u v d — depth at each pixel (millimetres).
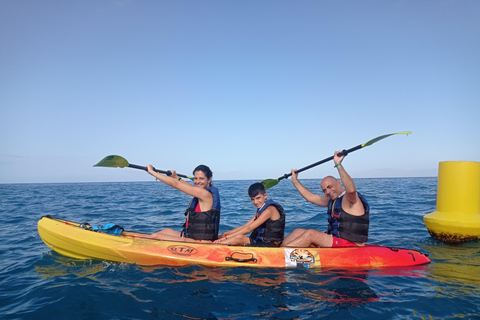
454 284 3396
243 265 3898
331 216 4367
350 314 2695
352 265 3924
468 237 5238
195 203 4492
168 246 4117
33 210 10492
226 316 2670
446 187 5629
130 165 4441
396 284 3385
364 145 3965
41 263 4207
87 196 18203
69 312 2758
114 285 3357
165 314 2717
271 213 4297
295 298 3021
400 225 7066
